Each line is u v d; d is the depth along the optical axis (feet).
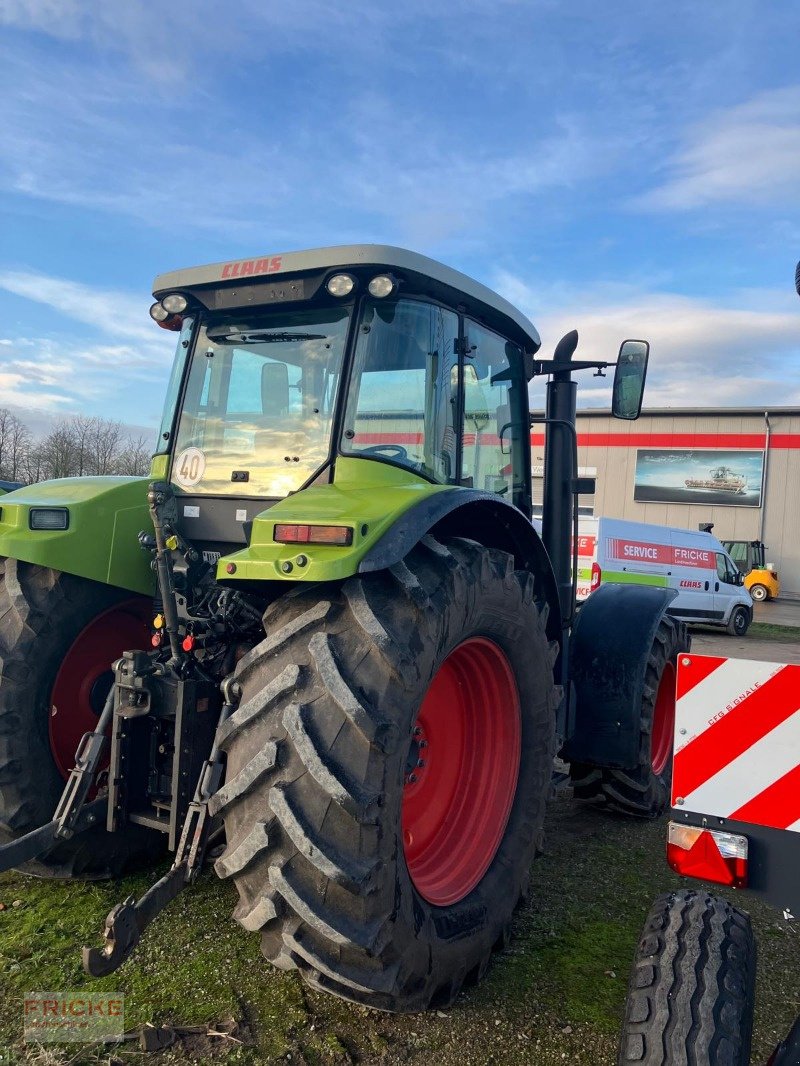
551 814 15.80
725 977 6.24
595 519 47.65
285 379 10.43
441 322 10.77
